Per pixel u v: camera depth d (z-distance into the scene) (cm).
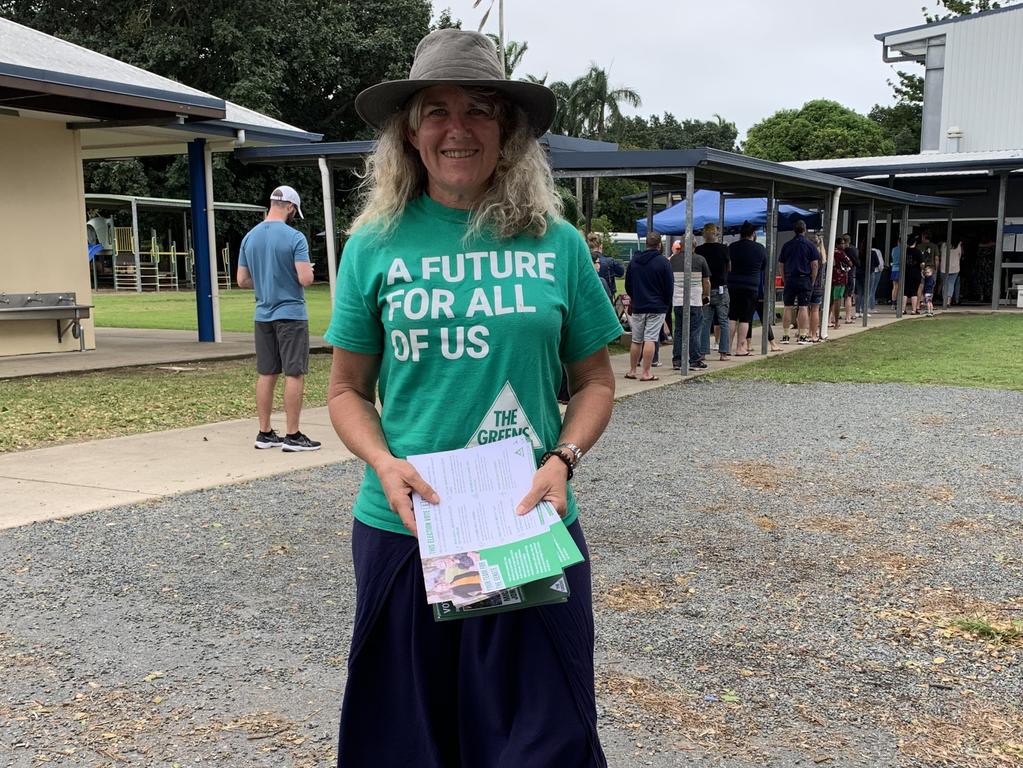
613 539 477
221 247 3931
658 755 269
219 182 3522
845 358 1317
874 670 326
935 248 2316
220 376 1103
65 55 1355
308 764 266
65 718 292
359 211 200
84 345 1335
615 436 758
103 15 3469
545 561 170
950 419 832
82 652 339
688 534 486
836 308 1831
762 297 1475
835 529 495
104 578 416
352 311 192
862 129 5138
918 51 3038
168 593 399
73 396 931
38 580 413
